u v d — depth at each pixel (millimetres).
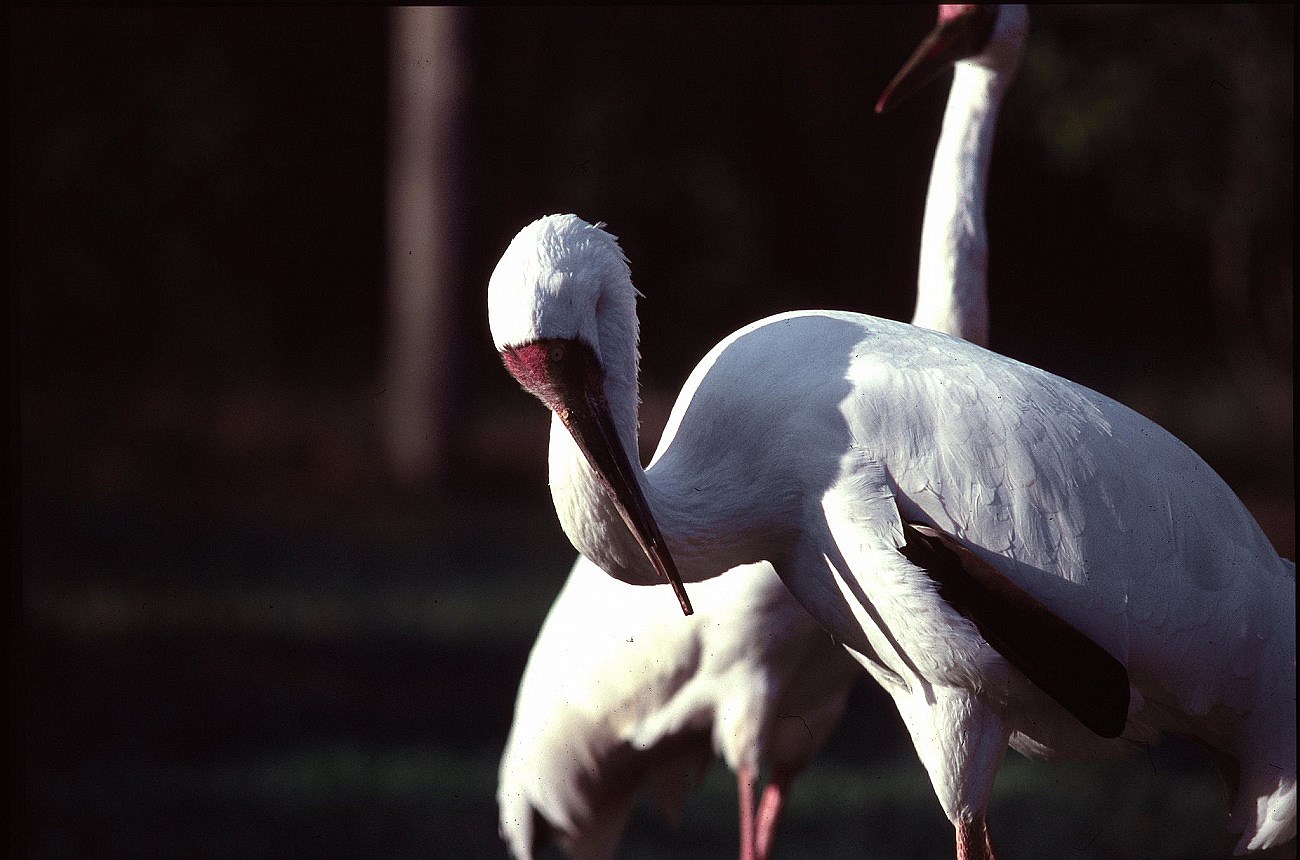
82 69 22141
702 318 23328
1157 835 8141
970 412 4785
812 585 4984
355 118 24328
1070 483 4805
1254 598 5066
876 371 4816
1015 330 23625
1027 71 16969
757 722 6414
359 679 11789
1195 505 5004
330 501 18875
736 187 23062
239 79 23469
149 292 22844
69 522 17078
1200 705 5059
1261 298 20016
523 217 23359
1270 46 17266
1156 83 17297
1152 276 23531
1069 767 9734
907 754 10195
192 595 14234
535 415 22609
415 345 19781
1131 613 4855
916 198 22234
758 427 4836
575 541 4789
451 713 10992
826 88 22562
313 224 24375
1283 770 5129
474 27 20078
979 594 4723
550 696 6902
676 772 6965
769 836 6742
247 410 22078
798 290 23516
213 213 23312
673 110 23312
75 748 9820
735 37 22922
